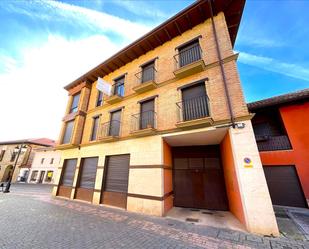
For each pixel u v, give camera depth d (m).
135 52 10.69
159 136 7.72
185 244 4.01
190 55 8.35
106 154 9.66
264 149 8.88
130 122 9.34
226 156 7.13
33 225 5.29
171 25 8.93
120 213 6.98
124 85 10.89
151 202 6.92
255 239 4.23
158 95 8.59
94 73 12.84
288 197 7.79
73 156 11.75
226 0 7.64
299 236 4.38
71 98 14.42
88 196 9.66
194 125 6.58
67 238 4.34
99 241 4.18
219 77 6.86
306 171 7.57
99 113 11.61
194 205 8.17
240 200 5.37
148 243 4.07
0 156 32.41
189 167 8.99
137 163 7.99
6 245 3.84
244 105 5.91
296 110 8.45
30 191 15.37
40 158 29.64
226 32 7.49
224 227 5.20
